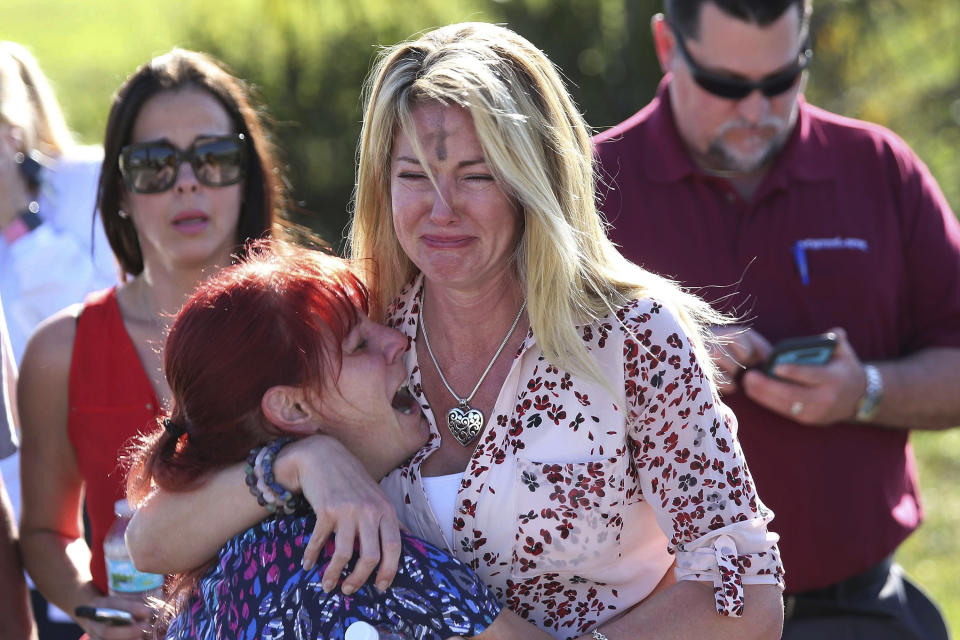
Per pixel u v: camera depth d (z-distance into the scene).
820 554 8.99
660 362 5.89
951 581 15.45
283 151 19.81
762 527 5.93
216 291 5.83
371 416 5.95
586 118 21.98
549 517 5.89
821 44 23.75
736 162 9.05
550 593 6.04
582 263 6.01
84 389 8.18
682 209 9.27
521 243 6.07
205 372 5.68
